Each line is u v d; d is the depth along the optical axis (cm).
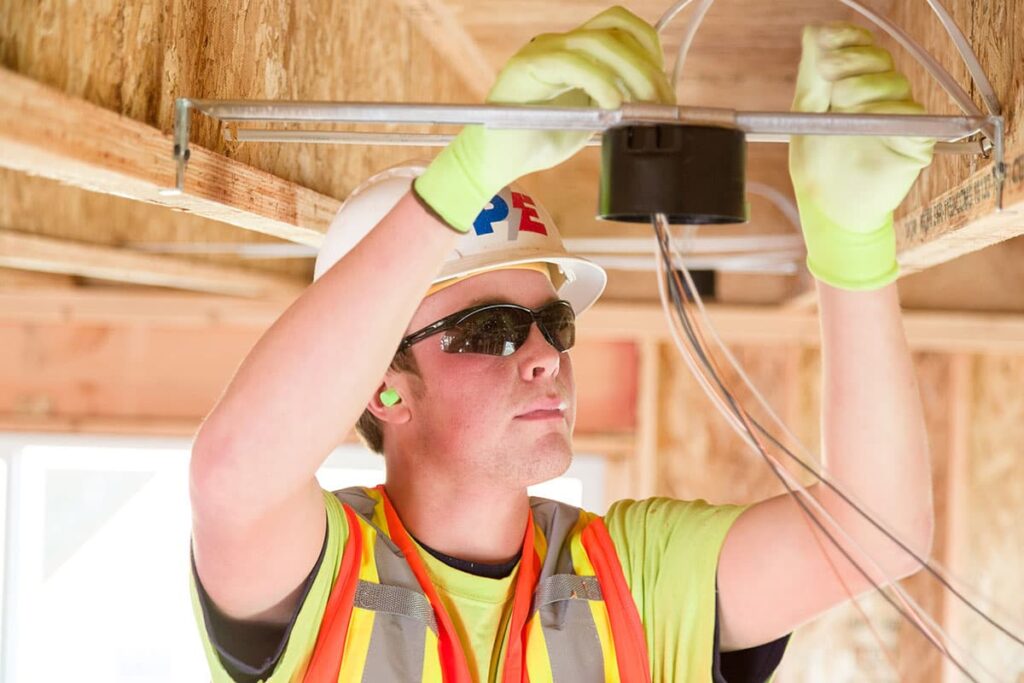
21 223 285
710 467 420
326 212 158
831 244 117
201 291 430
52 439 455
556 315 147
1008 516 406
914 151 99
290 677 127
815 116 91
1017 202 99
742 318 394
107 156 93
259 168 132
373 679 129
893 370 126
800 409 411
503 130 94
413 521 146
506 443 140
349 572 133
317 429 102
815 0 179
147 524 473
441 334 143
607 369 429
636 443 421
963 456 405
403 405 147
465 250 145
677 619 145
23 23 83
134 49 100
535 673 136
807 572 139
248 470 103
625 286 402
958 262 386
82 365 453
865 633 410
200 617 125
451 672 133
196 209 122
